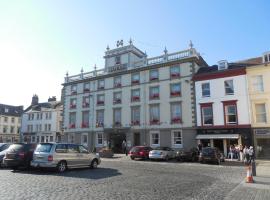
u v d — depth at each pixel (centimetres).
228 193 994
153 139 3472
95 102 4156
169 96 3409
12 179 1246
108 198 863
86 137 4172
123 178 1327
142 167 1925
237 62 3384
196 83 3247
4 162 1666
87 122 4194
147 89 3622
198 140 3100
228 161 2566
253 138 2802
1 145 1986
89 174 1473
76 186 1073
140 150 2730
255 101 2850
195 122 3164
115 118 3881
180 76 3372
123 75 3909
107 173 1523
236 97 2959
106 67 4181
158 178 1349
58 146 1598
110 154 3039
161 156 2608
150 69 3647
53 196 877
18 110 7731
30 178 1288
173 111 3362
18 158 1631
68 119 4481
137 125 3612
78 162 1691
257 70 2883
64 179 1267
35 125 6384
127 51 4006
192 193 975
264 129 2752
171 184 1166
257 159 2700
